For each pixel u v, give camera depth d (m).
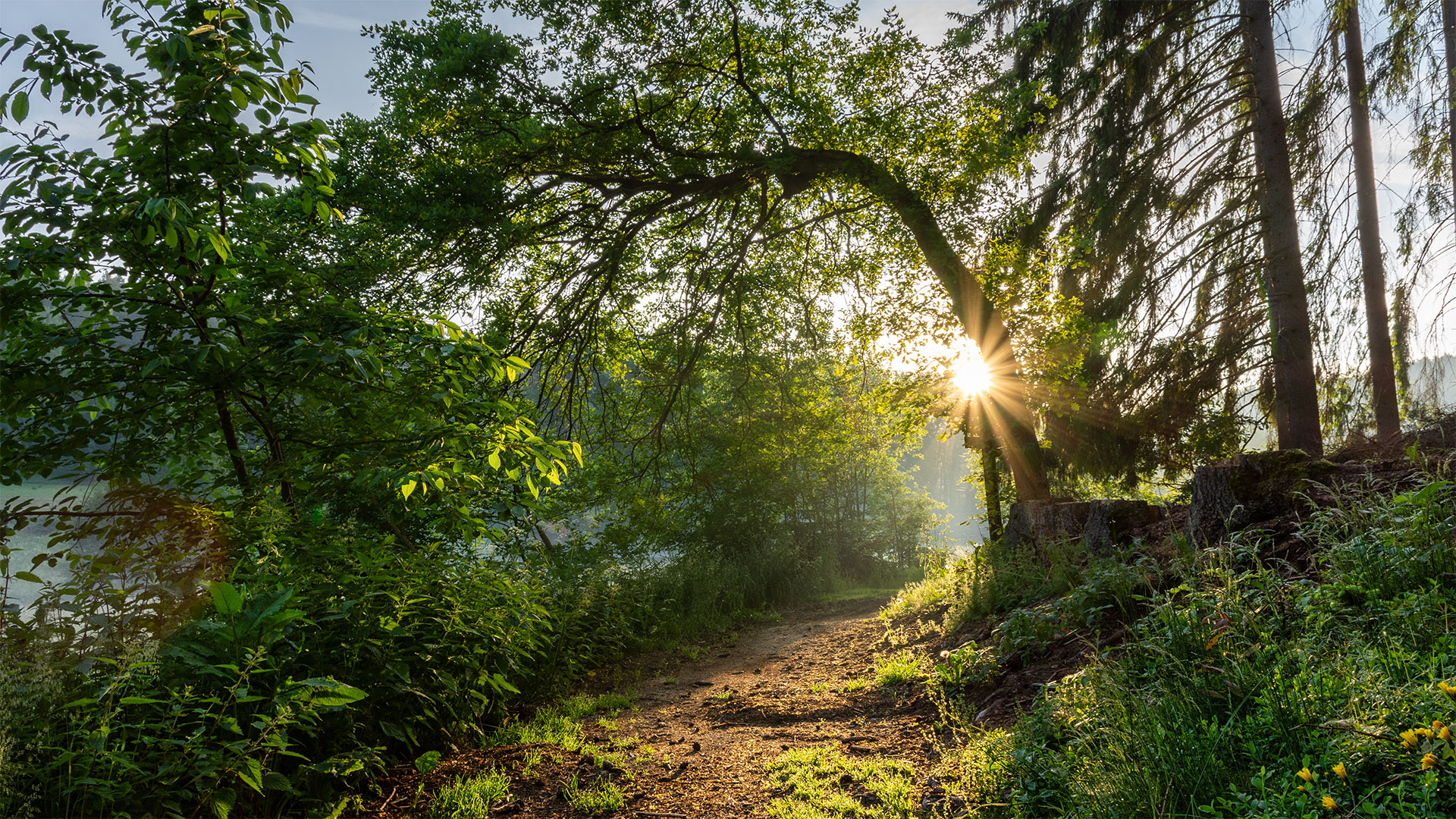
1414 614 3.25
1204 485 6.20
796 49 12.57
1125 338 14.06
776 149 11.76
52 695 2.99
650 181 12.77
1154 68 14.34
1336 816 2.23
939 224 12.40
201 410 4.85
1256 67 13.34
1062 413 12.80
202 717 3.26
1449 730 2.18
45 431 4.44
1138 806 2.68
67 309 4.21
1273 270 12.98
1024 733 3.74
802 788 4.05
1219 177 14.39
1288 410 12.73
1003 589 7.63
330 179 4.62
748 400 16.75
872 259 13.63
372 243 11.00
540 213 13.30
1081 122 14.79
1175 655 3.59
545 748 5.20
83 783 2.68
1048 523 8.75
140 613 3.53
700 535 20.16
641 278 14.08
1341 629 3.44
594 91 11.55
